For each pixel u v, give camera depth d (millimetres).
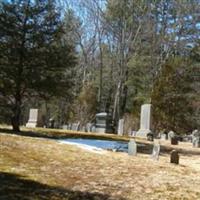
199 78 55281
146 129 36938
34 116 42594
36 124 42531
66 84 29172
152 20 56594
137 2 54188
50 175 13180
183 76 52469
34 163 14320
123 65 54250
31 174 12914
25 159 14594
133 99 57625
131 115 51062
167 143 35531
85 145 21375
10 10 27594
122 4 53844
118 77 56500
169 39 58844
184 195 12766
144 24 55438
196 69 55688
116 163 16375
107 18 55781
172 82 50312
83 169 14539
